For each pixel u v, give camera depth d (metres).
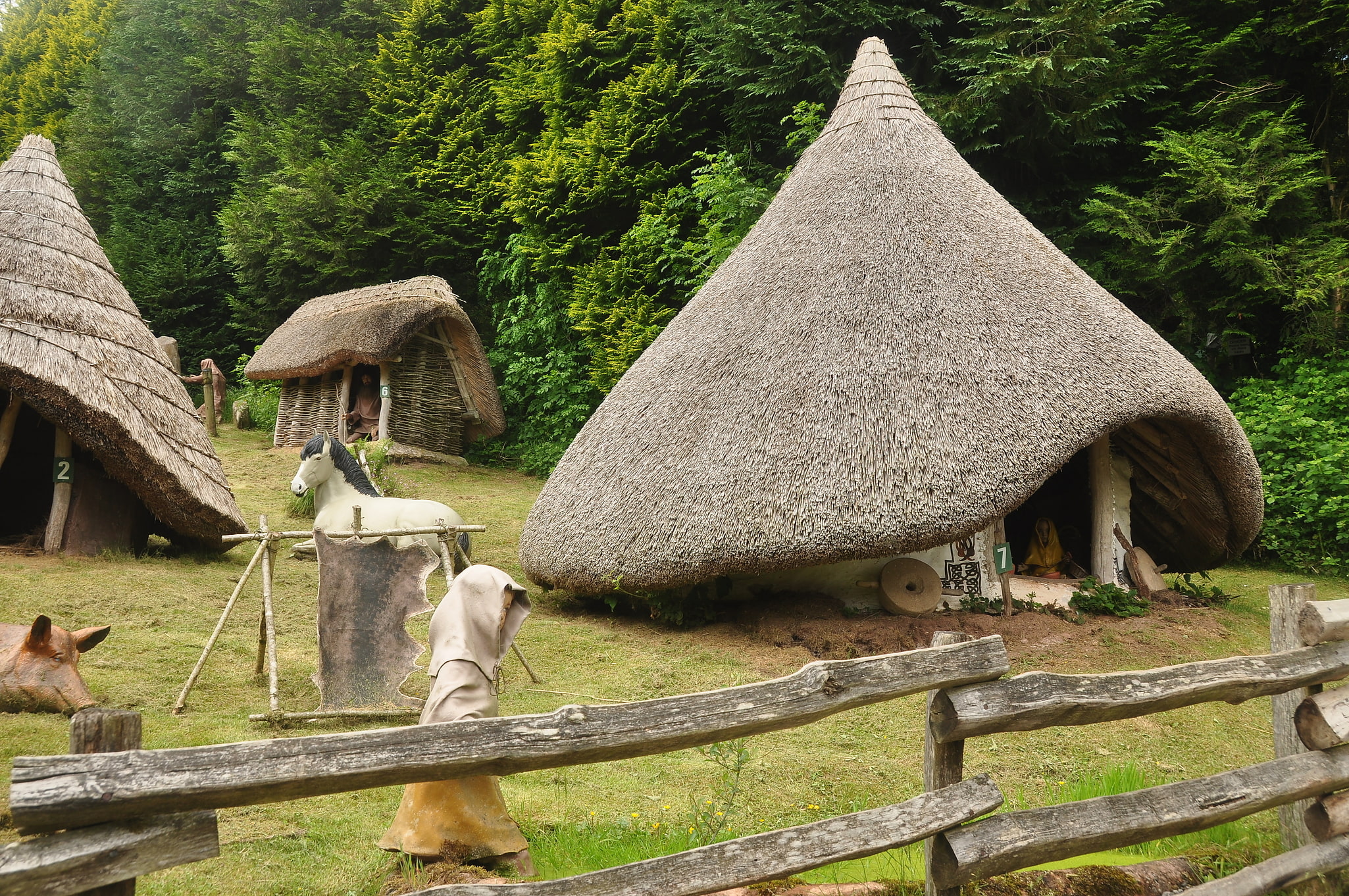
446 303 15.71
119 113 26.06
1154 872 3.54
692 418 7.54
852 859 2.73
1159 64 14.40
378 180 19.91
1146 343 7.57
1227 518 8.84
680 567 7.02
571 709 2.44
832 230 8.14
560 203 17.69
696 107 16.92
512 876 3.38
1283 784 3.55
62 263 8.37
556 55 18.38
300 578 8.48
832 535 6.56
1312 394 12.29
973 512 6.49
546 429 17.17
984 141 14.11
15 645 4.93
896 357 7.09
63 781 1.90
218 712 5.18
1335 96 14.38
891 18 14.87
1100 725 5.84
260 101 25.16
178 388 8.99
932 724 2.95
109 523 8.34
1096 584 8.32
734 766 4.47
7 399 8.48
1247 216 12.69
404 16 22.05
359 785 2.22
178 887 3.21
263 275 21.97
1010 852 2.94
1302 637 3.74
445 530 5.99
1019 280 7.64
